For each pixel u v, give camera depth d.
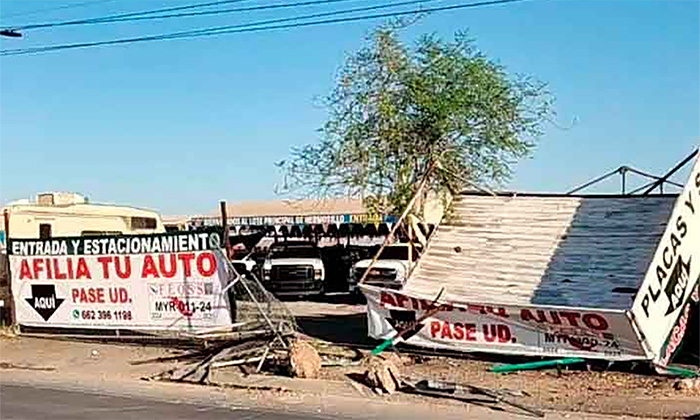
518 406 12.62
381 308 17.56
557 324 15.59
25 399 13.45
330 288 31.64
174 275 18.52
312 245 32.81
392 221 25.50
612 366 15.38
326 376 15.16
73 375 16.03
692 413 12.12
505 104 25.17
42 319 20.23
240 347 16.77
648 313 14.92
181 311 18.45
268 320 16.81
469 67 25.02
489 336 16.39
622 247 17.52
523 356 16.09
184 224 41.22
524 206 19.30
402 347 17.42
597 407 12.59
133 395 13.84
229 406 12.81
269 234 37.03
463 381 14.69
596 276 16.97
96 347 18.94
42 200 25.42
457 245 18.75
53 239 20.06
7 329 20.59
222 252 17.98
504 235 18.70
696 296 16.66
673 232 15.82
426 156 24.81
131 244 19.03
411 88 24.88
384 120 25.03
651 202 18.34
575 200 19.12
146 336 19.03
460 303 16.52
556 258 17.75
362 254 31.52
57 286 20.05
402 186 24.72
